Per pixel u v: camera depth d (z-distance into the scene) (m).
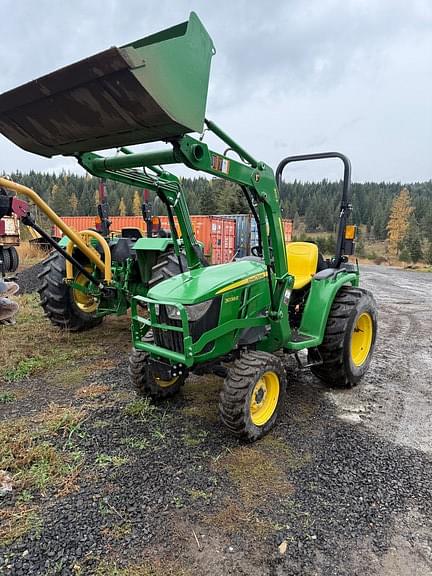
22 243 16.53
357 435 3.11
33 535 2.06
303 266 3.96
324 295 3.67
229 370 2.91
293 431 3.14
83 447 2.83
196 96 2.31
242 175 2.85
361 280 15.62
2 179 3.62
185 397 3.64
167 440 2.95
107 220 5.93
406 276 18.16
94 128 2.44
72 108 2.37
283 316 3.28
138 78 2.02
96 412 3.33
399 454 2.87
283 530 2.14
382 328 6.62
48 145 2.75
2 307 2.60
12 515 2.18
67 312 5.43
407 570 1.92
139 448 2.84
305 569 1.91
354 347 4.20
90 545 2.01
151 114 2.18
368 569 1.92
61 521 2.15
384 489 2.48
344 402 3.70
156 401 3.51
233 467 2.65
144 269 5.23
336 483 2.53
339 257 4.15
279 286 3.20
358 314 3.84
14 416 3.24
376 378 4.32
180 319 2.79
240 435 2.86
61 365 4.39
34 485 2.42
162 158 2.67
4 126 2.69
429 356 5.12
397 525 2.20
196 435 3.03
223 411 2.82
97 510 2.24
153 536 2.07
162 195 3.82
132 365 3.35
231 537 2.08
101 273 5.34
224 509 2.28
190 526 2.15
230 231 16.16
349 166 4.02
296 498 2.38
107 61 2.01
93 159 3.09
